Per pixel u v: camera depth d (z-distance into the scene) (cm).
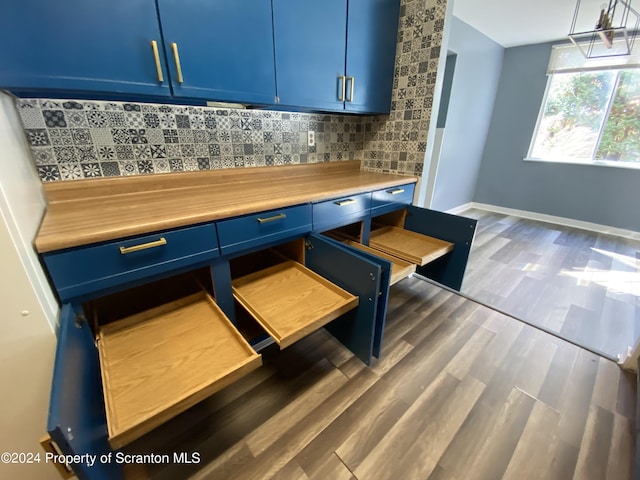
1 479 81
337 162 217
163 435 111
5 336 70
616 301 209
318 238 139
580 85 350
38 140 107
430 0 170
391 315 189
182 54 104
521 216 425
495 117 418
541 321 185
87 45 86
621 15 260
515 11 262
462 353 155
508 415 121
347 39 158
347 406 124
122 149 126
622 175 338
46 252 78
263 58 127
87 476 56
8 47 76
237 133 160
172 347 99
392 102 204
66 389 56
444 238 195
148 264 97
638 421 111
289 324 110
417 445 108
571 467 102
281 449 107
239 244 119
